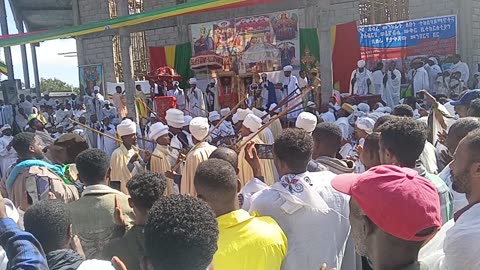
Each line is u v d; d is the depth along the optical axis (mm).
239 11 14555
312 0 13273
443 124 4789
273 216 2811
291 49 16188
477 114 3969
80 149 4785
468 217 1970
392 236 1637
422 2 14969
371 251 1722
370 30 15039
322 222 2801
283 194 2811
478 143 2045
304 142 2873
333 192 2873
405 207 1609
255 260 2422
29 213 2283
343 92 14523
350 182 1915
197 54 16719
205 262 1650
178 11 10805
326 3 9328
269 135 6402
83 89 21234
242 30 16875
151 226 1649
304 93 7102
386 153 2684
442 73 13141
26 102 18297
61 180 4031
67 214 2346
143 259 1720
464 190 2111
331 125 3723
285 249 2576
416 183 1676
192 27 17469
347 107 10180
